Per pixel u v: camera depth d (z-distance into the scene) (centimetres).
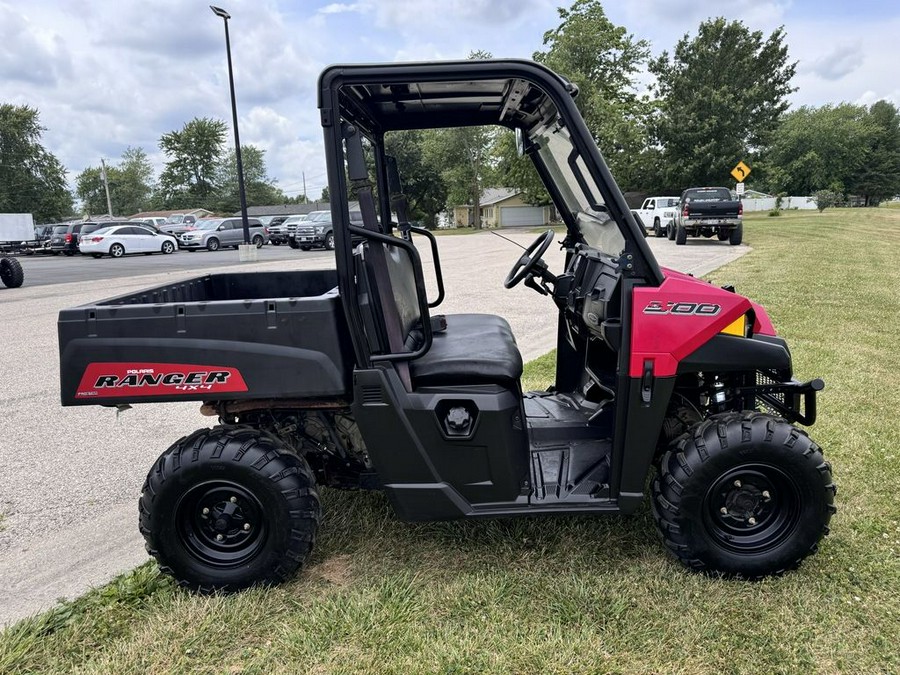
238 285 365
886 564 254
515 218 3609
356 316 232
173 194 8181
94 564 279
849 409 425
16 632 229
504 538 280
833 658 205
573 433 296
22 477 371
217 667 211
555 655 209
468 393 240
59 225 2997
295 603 241
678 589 240
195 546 250
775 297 842
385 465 244
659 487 246
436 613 234
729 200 1781
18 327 862
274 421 270
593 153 231
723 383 271
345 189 226
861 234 2044
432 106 283
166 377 237
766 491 245
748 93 3691
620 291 247
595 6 3509
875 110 8588
